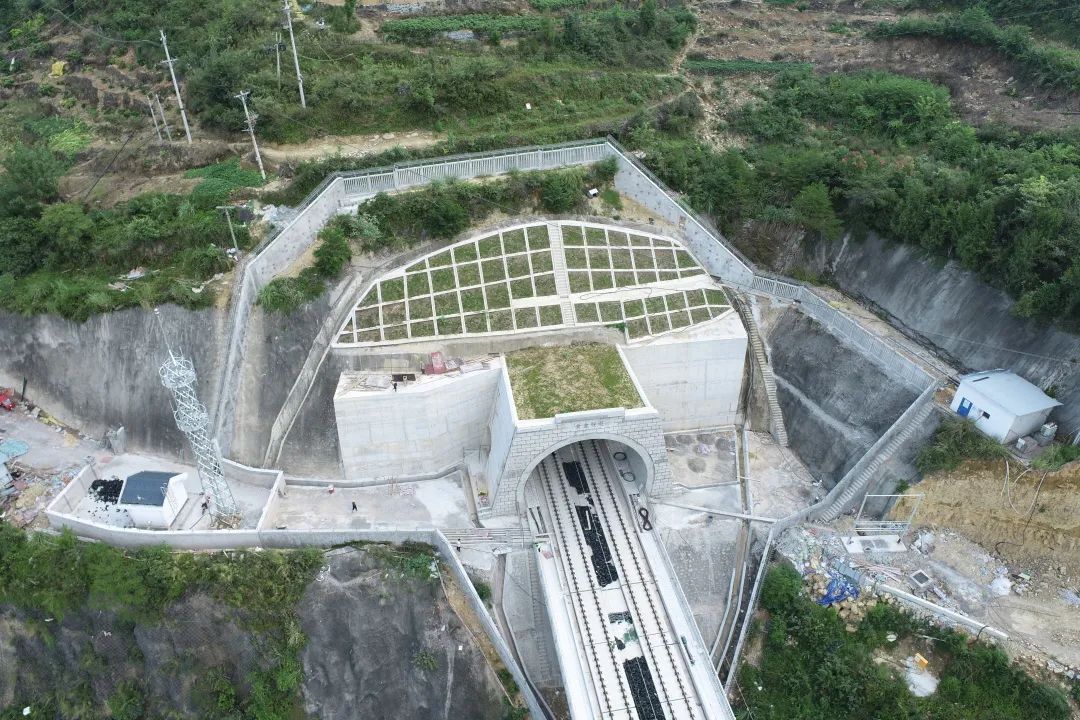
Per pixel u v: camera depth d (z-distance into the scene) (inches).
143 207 1818.4
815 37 2623.0
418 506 1636.3
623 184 2030.0
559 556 1539.1
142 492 1457.9
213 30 2229.3
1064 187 1593.3
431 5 2388.0
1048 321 1515.7
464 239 1845.5
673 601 1441.9
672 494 1680.6
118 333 1635.1
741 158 2080.5
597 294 1825.8
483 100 2139.5
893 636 1407.5
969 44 2369.6
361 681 1391.5
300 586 1402.6
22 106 2335.1
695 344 1758.1
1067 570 1450.5
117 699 1409.9
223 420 1577.3
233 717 1374.3
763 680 1418.6
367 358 1683.1
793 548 1526.8
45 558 1387.8
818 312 1809.8
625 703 1291.8
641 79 2335.1
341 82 2054.6
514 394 1595.7
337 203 1833.2
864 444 1651.1
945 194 1724.9
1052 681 1299.2
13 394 1760.6
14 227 1780.3
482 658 1396.4
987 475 1462.8
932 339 1717.5
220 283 1662.2
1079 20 2311.8
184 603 1366.9
